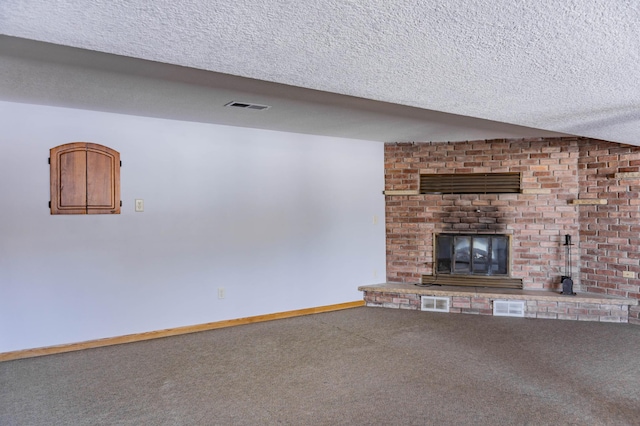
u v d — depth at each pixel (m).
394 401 2.77
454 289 5.16
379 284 5.48
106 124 3.89
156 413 2.62
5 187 3.50
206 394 2.89
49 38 1.39
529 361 3.48
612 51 1.53
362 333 4.26
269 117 4.02
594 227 4.88
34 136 3.60
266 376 3.19
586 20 1.25
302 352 3.71
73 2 1.12
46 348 3.65
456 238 5.35
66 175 3.72
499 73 1.81
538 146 5.09
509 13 1.20
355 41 1.44
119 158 3.95
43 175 3.64
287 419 2.55
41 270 3.64
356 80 1.93
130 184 4.01
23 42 2.15
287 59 1.62
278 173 4.86
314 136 5.09
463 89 2.09
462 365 3.39
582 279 5.00
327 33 1.36
